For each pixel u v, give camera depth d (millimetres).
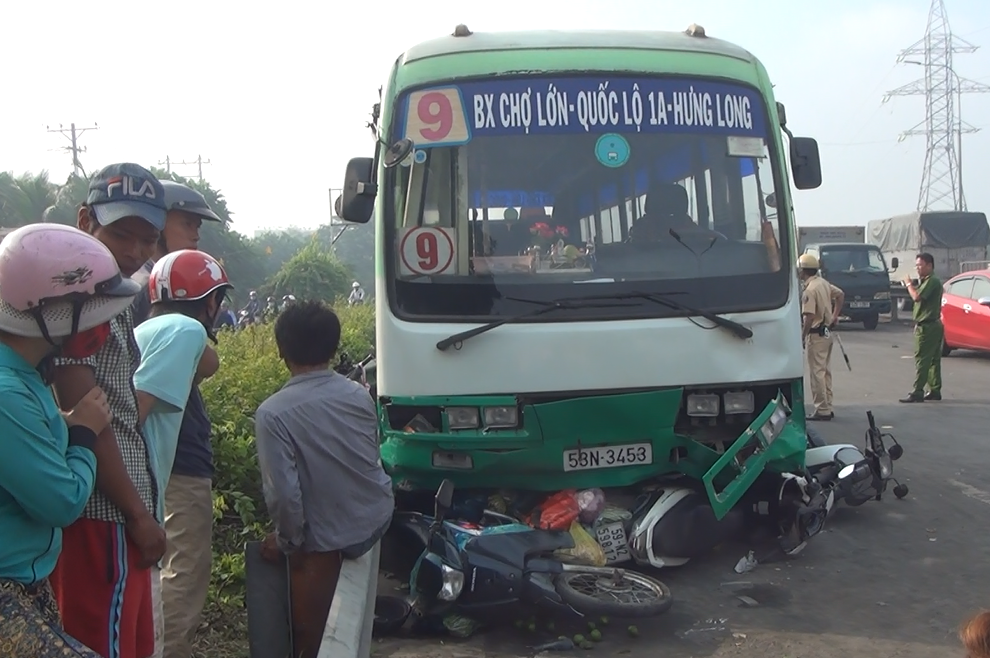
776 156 6000
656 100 5867
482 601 4863
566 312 5512
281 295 40062
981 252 29250
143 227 3350
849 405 12789
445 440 5492
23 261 2523
